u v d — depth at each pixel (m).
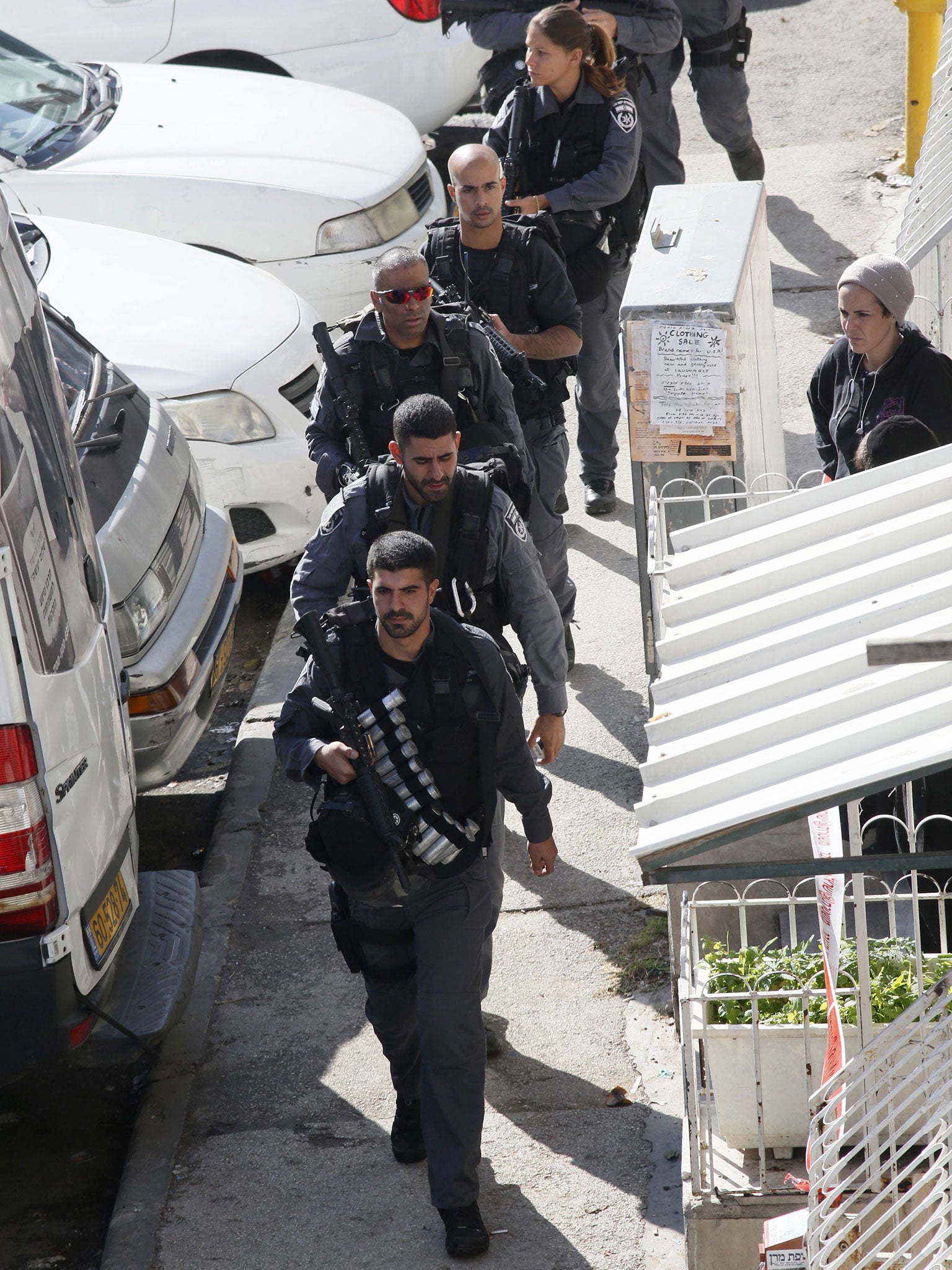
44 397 12.81
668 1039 13.02
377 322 13.88
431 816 10.45
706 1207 10.03
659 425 13.73
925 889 12.02
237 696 20.52
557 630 12.47
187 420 19.69
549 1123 12.23
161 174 24.20
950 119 18.69
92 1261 11.78
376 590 10.18
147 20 31.08
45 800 10.36
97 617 12.79
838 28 38.56
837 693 7.15
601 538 21.69
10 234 13.13
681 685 7.57
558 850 15.79
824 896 9.16
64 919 10.57
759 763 6.90
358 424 13.84
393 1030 11.42
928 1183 9.34
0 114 25.20
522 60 22.61
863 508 8.47
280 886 15.76
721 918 12.43
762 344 15.47
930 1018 8.30
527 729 17.64
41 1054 10.62
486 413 14.20
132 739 15.05
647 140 24.69
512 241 15.99
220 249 24.22
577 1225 11.21
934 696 6.99
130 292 20.97
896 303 12.83
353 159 25.58
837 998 9.30
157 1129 12.61
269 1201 11.77
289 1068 13.23
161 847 17.36
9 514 10.66
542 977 13.97
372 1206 11.62
